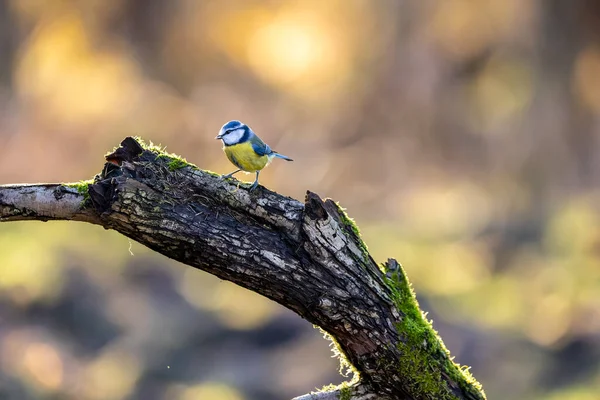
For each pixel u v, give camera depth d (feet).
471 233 69.46
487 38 74.59
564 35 70.59
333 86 77.41
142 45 72.43
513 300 54.85
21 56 68.33
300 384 41.88
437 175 77.25
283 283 13.29
